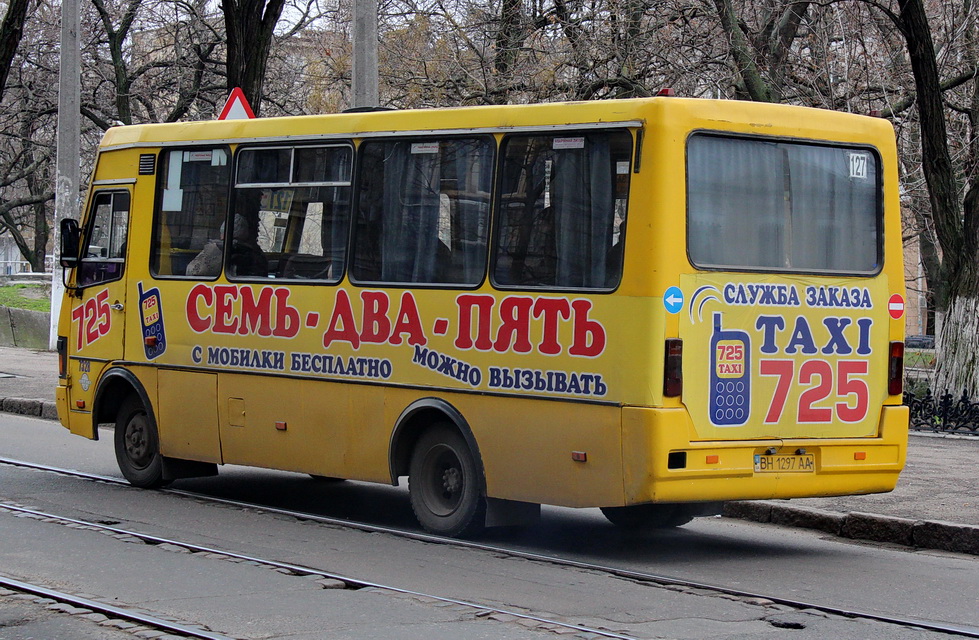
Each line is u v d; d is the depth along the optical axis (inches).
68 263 476.7
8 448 563.8
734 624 260.7
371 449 380.8
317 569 311.4
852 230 353.1
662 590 295.3
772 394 333.7
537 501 338.3
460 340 357.4
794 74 821.9
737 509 422.6
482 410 351.6
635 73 809.5
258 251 417.7
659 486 314.5
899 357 357.1
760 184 337.1
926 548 371.2
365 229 386.3
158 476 451.5
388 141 382.0
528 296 342.0
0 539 343.0
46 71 1401.3
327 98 1310.3
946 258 700.7
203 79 1370.6
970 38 755.4
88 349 472.7
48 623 249.8
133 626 248.2
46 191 1689.2
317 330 396.5
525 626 251.9
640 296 317.7
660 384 315.6
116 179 466.6
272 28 749.9
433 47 989.2
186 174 444.1
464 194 361.1
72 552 326.3
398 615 259.9
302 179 406.3
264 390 411.5
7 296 1322.6
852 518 388.8
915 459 528.1
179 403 439.5
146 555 324.2
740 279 329.4
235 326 421.1
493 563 326.0
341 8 1258.0
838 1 737.6
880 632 258.7
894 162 361.4
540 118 343.6
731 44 728.3
